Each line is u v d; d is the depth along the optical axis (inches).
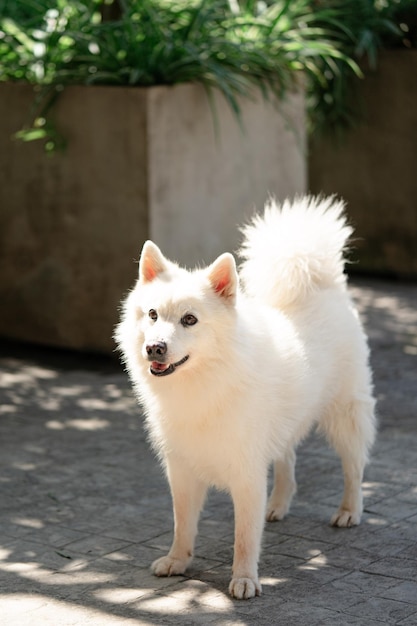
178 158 388.8
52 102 396.5
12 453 305.1
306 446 310.7
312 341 235.8
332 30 513.3
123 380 382.0
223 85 383.6
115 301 400.2
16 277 426.0
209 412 208.4
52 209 408.5
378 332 444.1
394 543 236.5
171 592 212.4
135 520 253.9
